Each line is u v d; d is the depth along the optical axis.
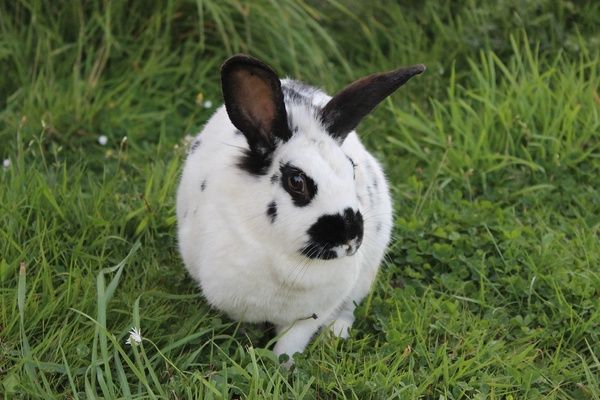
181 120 7.13
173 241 5.65
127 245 5.62
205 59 7.49
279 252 4.52
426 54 7.59
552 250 5.80
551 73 7.02
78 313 4.91
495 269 5.66
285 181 4.41
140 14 7.46
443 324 5.21
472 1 7.75
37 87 6.91
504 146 6.84
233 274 4.65
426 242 5.82
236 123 4.46
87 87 7.02
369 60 7.82
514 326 5.31
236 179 4.58
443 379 4.83
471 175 6.60
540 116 6.90
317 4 7.91
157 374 4.76
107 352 4.62
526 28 7.61
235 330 4.92
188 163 5.19
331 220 4.31
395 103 7.36
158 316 5.07
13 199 5.57
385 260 5.78
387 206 5.25
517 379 4.84
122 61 7.32
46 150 6.68
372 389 4.62
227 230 4.61
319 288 4.72
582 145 6.78
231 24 7.36
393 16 7.88
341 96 4.61
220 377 4.68
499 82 7.50
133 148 6.80
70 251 5.45
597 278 5.52
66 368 4.45
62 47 7.19
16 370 4.58
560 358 5.13
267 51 7.58
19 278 4.86
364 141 6.97
